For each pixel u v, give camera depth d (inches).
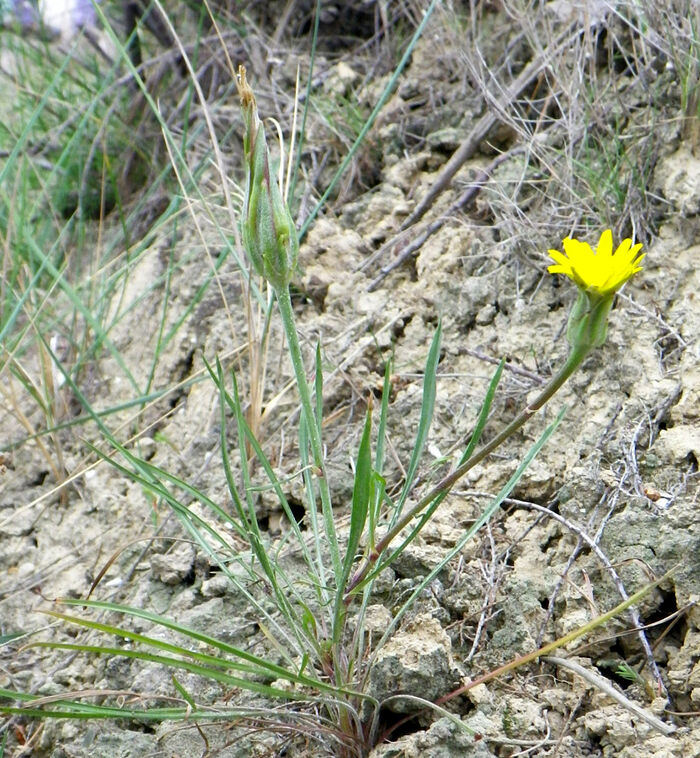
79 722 19.8
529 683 18.1
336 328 24.2
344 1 31.4
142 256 28.0
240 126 29.5
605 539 18.9
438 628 18.2
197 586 20.7
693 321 21.1
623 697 17.0
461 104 26.7
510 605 18.8
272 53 31.0
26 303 26.8
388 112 27.7
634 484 19.3
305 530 21.1
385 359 23.4
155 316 26.7
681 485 19.1
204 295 26.1
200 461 23.4
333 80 29.6
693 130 22.8
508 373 22.0
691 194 22.3
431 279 24.2
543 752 17.2
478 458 16.5
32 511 23.9
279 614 19.6
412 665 17.8
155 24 33.3
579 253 15.4
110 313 27.4
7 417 25.9
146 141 31.5
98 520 23.4
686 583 18.1
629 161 23.2
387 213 25.9
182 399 25.1
